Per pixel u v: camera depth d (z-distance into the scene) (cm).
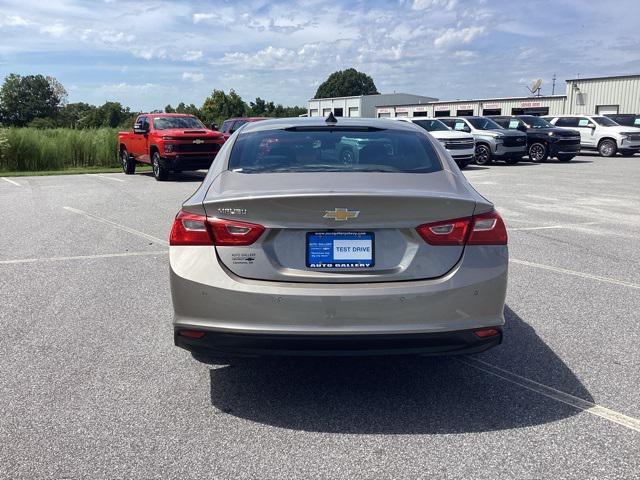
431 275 310
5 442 295
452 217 314
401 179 350
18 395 346
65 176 1966
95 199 1252
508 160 2319
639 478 262
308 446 291
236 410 329
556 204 1123
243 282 308
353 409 330
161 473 268
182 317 318
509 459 278
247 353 312
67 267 652
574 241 773
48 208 1117
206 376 374
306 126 429
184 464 275
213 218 315
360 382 366
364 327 302
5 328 459
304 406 334
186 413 325
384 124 441
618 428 306
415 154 390
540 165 2227
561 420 315
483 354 408
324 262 309
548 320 474
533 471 268
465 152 2020
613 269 630
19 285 580
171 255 322
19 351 414
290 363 396
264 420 317
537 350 414
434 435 300
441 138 2014
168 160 1638
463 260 312
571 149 2341
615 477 263
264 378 372
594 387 355
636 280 587
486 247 317
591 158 2673
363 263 309
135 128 1891
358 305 301
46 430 307
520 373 377
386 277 308
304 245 309
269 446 291
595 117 2847
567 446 289
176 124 1780
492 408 329
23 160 2308
